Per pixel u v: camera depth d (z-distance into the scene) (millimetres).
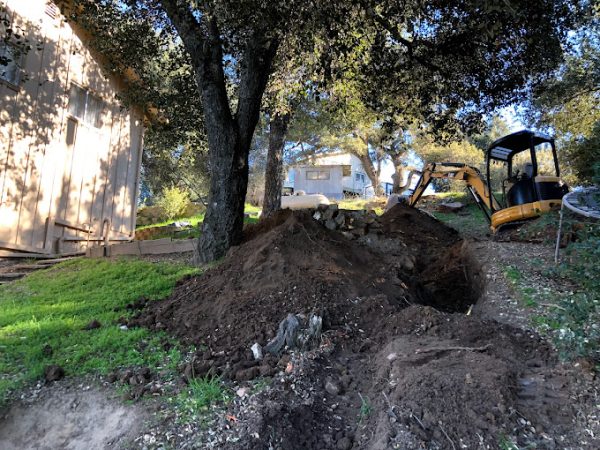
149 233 13359
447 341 3805
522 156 17125
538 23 6602
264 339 4203
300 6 5246
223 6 5328
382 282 5766
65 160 10375
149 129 13500
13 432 3094
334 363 3764
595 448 2625
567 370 3328
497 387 2963
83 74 10859
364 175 41156
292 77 7559
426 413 2846
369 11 5641
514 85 8492
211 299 5137
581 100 13320
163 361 3926
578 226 5211
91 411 3217
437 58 8125
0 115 8500
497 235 8883
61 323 4605
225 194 7348
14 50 8383
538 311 4492
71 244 10477
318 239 6289
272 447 2732
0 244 8461
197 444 2777
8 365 3748
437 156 24516
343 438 2889
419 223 10766
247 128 7648
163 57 12578
